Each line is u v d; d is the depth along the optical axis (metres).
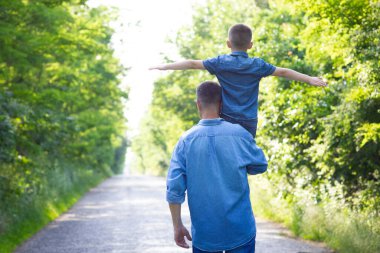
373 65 9.92
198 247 4.39
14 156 15.71
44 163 22.78
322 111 13.09
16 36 15.20
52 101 18.31
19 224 15.88
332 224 13.78
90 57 24.78
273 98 15.79
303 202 16.20
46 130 19.81
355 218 12.77
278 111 15.72
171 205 4.41
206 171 4.37
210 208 4.35
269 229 16.69
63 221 19.58
